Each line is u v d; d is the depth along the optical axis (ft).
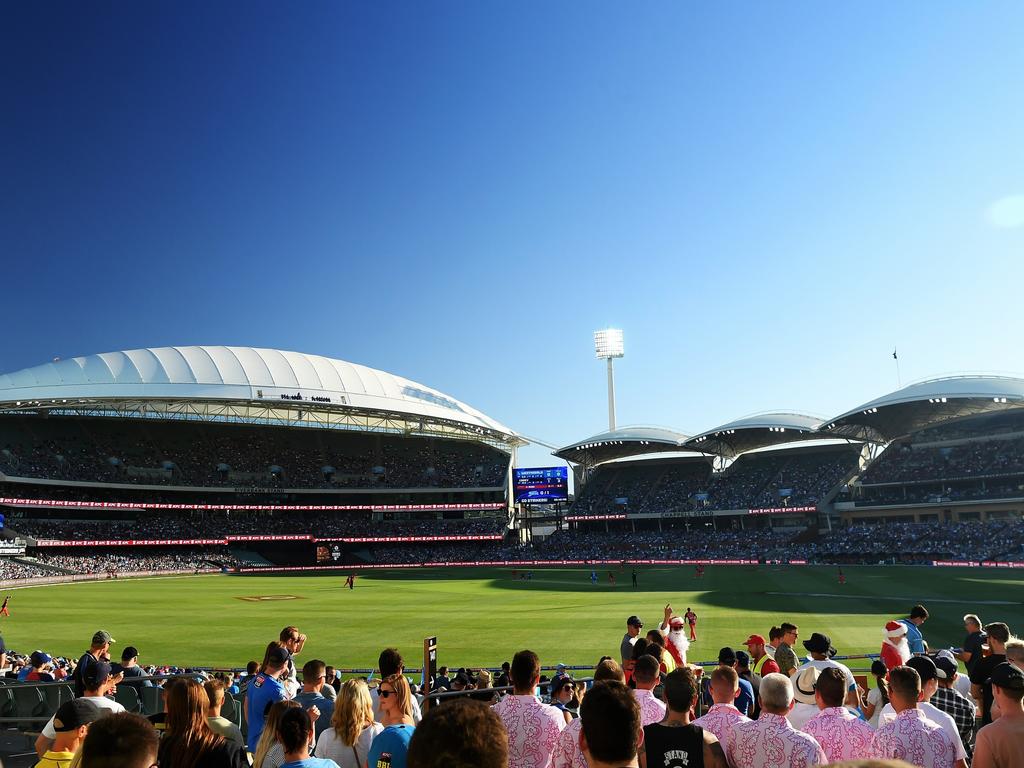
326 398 358.64
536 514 400.06
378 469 384.27
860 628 100.99
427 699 28.09
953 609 121.60
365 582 230.07
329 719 29.09
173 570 282.97
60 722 19.29
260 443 377.91
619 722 13.61
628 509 361.71
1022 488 274.16
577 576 237.04
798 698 26.30
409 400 393.29
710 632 101.65
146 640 107.86
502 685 40.57
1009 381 279.69
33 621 131.54
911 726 20.36
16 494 301.02
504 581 220.84
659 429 370.73
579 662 84.33
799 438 341.82
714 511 335.47
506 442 413.39
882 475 307.99
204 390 332.80
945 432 314.96
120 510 329.52
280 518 361.71
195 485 338.54
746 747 19.79
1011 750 18.43
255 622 128.26
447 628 115.34
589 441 363.97
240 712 42.11
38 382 317.83
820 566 246.06
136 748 12.46
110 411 328.90
